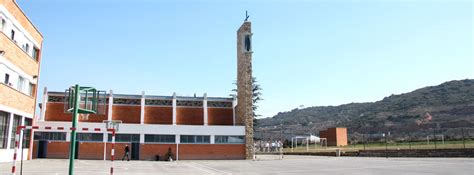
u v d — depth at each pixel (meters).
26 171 24.06
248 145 53.00
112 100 54.31
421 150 47.25
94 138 48.78
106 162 40.72
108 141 49.25
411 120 161.25
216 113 58.62
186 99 58.03
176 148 50.91
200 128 52.31
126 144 49.59
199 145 51.88
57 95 53.12
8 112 33.41
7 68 33.16
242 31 56.97
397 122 165.12
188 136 51.81
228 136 53.09
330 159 46.62
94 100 16.39
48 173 22.58
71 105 15.48
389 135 106.12
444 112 159.75
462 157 42.44
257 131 95.81
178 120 56.50
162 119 55.72
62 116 52.19
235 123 58.41
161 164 38.38
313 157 55.56
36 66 41.22
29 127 15.59
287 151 79.94
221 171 27.70
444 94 198.25
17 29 35.47
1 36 30.84
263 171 27.39
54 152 47.59
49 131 47.84
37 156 47.09
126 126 49.94
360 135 116.56
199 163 40.72
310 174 24.08
